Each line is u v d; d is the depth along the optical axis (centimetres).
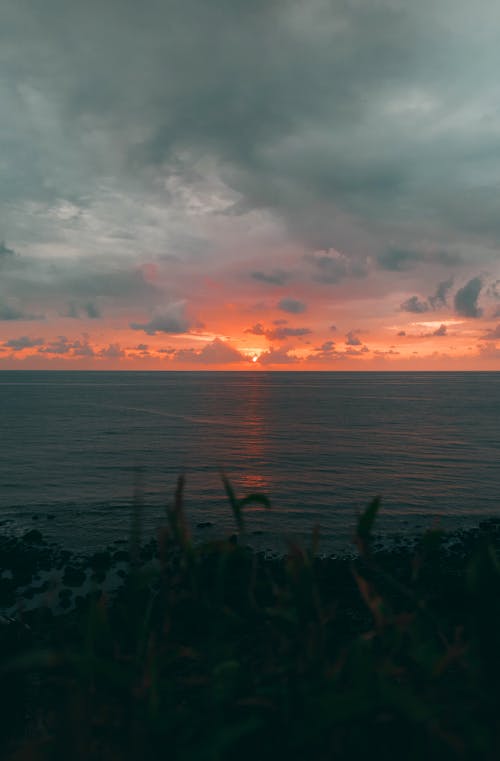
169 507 162
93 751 127
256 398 18575
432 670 129
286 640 152
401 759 123
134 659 146
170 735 126
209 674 148
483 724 117
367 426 9600
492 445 7069
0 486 4350
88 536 2931
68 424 9694
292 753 126
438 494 4091
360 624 1252
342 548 2656
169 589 158
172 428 9112
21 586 2114
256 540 2825
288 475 4916
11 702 249
